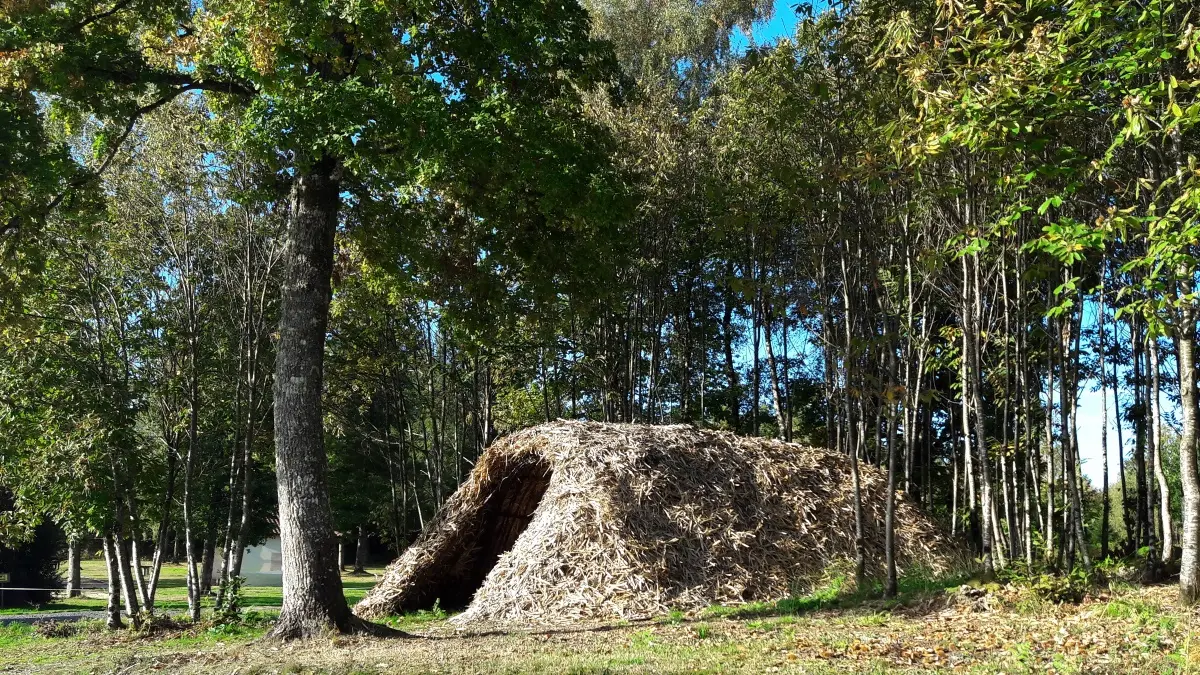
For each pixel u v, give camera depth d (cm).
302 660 884
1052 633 780
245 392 1980
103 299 1717
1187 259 629
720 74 2328
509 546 1753
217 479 2698
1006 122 736
